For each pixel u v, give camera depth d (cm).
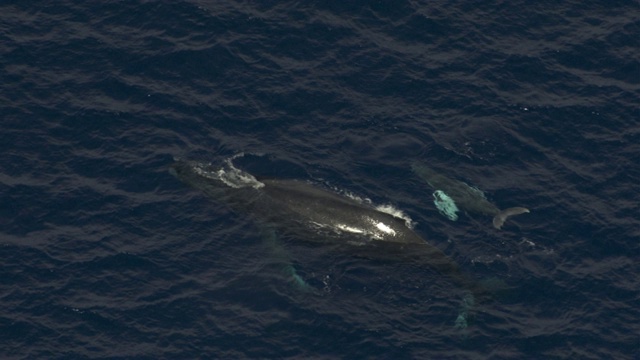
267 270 9775
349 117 11200
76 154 10688
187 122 11038
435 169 10775
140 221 10162
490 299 9675
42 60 11469
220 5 12125
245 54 11688
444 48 11938
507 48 11975
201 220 10138
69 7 11994
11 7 11950
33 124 10900
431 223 10238
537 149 11075
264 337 9369
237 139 10906
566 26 12238
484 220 10300
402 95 11462
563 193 10662
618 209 10569
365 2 12269
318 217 9894
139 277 9756
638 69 11881
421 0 12362
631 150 11119
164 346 9294
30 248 9900
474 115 11325
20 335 9306
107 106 11119
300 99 11319
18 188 10350
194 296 9625
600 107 11500
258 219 10050
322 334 9400
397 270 9725
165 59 11562
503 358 9325
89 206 10262
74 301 9544
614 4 12400
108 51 11594
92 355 9212
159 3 12062
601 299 9806
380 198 10438
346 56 11762
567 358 9375
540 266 9988
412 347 9344
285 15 12081
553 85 11681
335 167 10688
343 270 9738
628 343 9531
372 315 9519
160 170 10575
